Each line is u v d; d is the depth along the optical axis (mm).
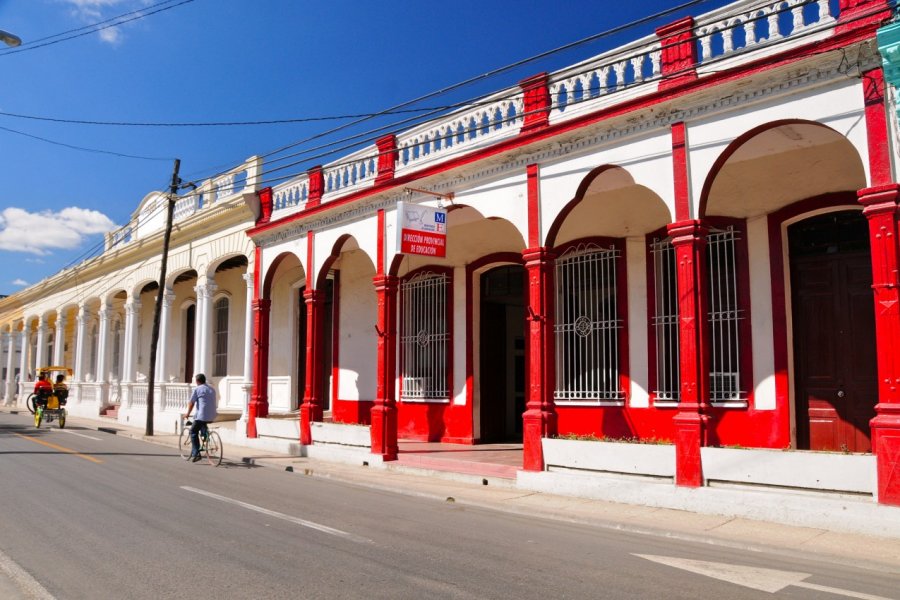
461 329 16891
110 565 6516
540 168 11945
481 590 5879
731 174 11781
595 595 5809
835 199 10953
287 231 17781
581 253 14086
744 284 11898
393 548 7336
